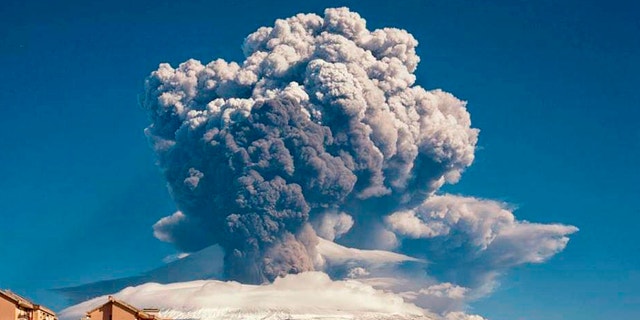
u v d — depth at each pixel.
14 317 170.12
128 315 182.88
